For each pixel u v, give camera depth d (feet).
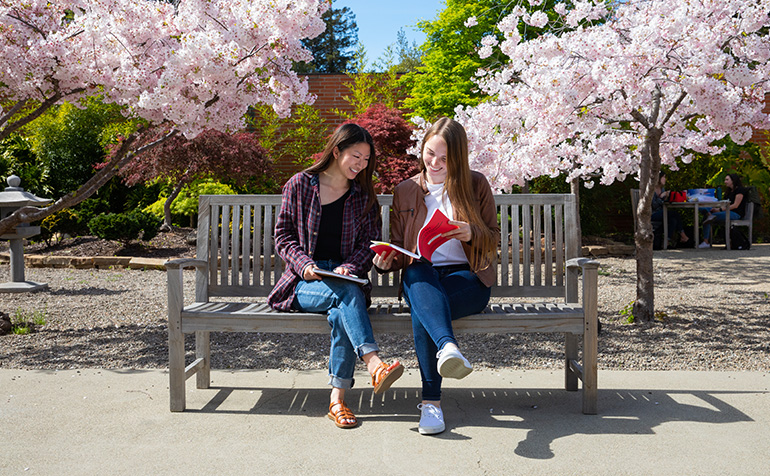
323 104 44.04
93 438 8.11
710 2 12.46
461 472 7.04
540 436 8.18
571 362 10.05
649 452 7.59
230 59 12.68
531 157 14.11
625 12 14.96
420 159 9.75
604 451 7.64
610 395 9.98
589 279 8.93
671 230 34.76
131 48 13.38
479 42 32.81
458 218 9.00
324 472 7.06
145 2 13.41
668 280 22.72
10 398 9.77
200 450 7.72
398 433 8.33
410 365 12.05
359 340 8.25
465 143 9.14
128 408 9.33
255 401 9.73
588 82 12.50
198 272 10.52
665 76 13.35
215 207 10.78
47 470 7.09
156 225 31.17
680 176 38.88
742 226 37.01
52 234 32.76
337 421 8.59
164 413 9.12
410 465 7.25
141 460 7.39
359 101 42.57
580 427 8.52
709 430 8.33
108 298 19.74
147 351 12.94
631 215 41.42
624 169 17.46
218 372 11.47
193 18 13.15
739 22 12.50
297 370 11.66
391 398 9.96
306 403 9.64
